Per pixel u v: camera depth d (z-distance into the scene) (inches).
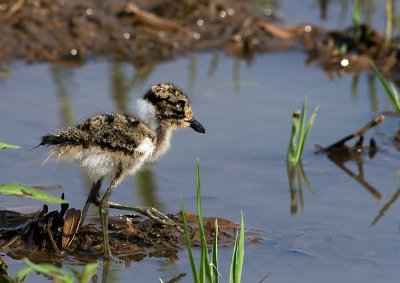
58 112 543.8
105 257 384.2
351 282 366.0
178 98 428.8
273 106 580.1
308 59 674.8
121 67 639.1
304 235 411.2
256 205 443.8
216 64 657.0
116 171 390.9
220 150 512.1
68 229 392.2
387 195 461.4
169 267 378.9
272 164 497.4
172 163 492.4
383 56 671.8
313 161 506.3
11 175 460.4
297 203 448.8
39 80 600.1
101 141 380.2
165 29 685.9
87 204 396.8
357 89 620.4
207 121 551.8
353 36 690.8
